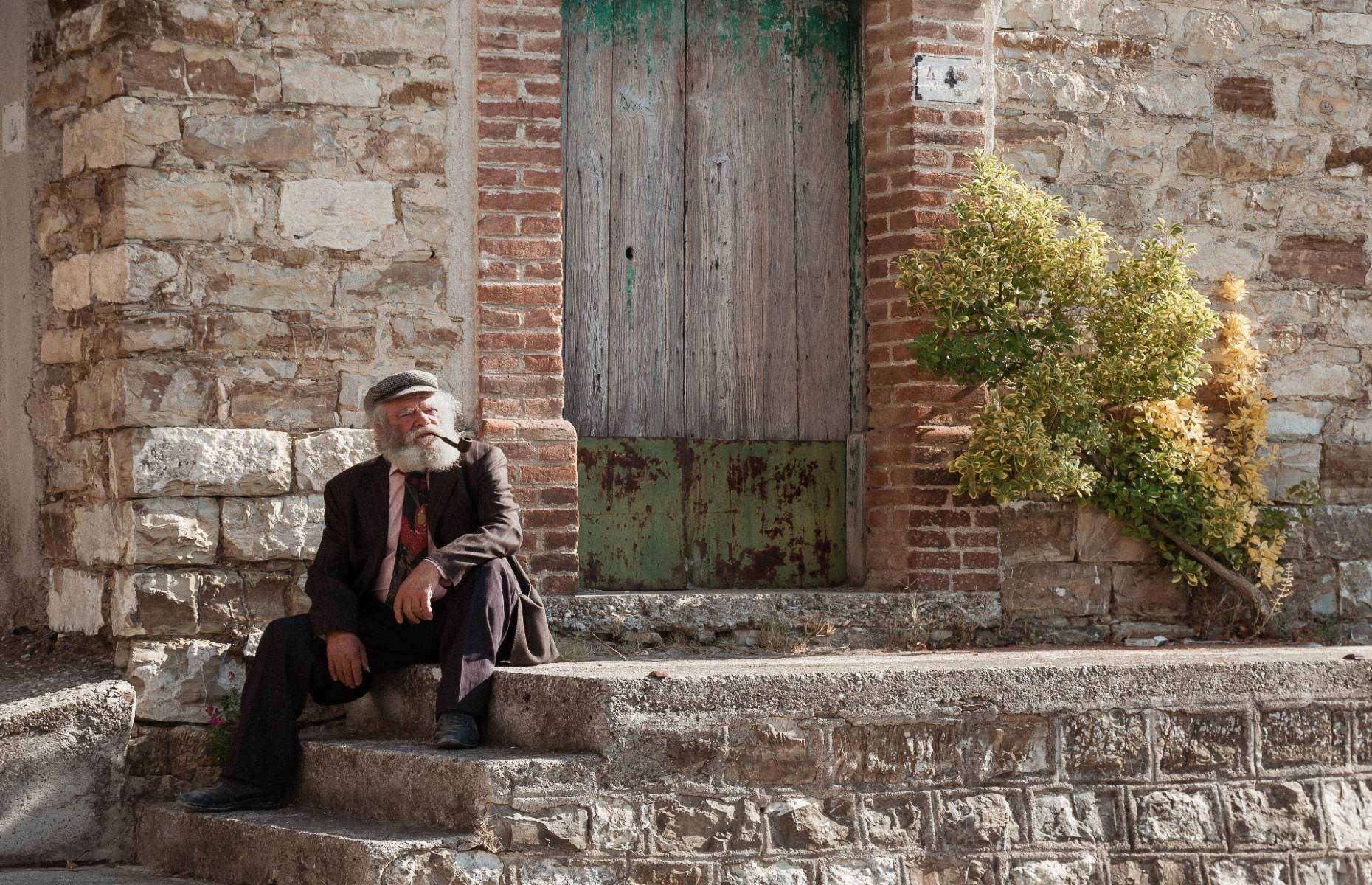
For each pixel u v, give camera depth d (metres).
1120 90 6.86
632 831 4.44
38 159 6.10
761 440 6.80
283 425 5.80
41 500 6.16
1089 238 6.30
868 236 6.74
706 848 4.50
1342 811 5.21
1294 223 7.08
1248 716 5.12
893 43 6.64
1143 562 6.77
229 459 5.68
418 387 5.12
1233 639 6.76
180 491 5.62
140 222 5.67
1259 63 7.05
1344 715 5.26
